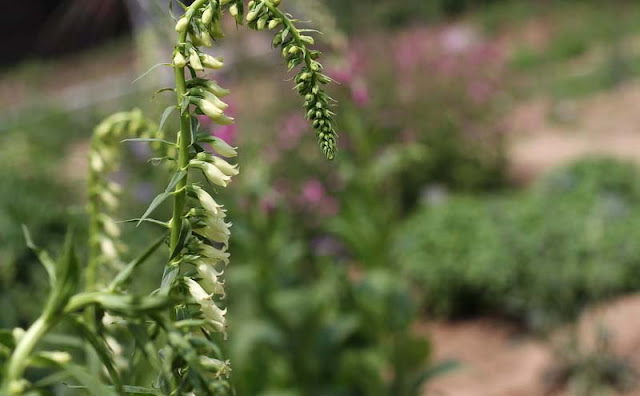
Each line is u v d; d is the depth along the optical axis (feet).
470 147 28.60
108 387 2.79
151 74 14.17
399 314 14.46
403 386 13.82
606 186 24.88
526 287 19.04
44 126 42.39
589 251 18.52
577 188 24.54
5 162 19.16
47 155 24.59
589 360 15.26
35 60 66.39
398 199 21.86
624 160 27.86
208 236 3.28
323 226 20.54
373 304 14.44
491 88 29.53
